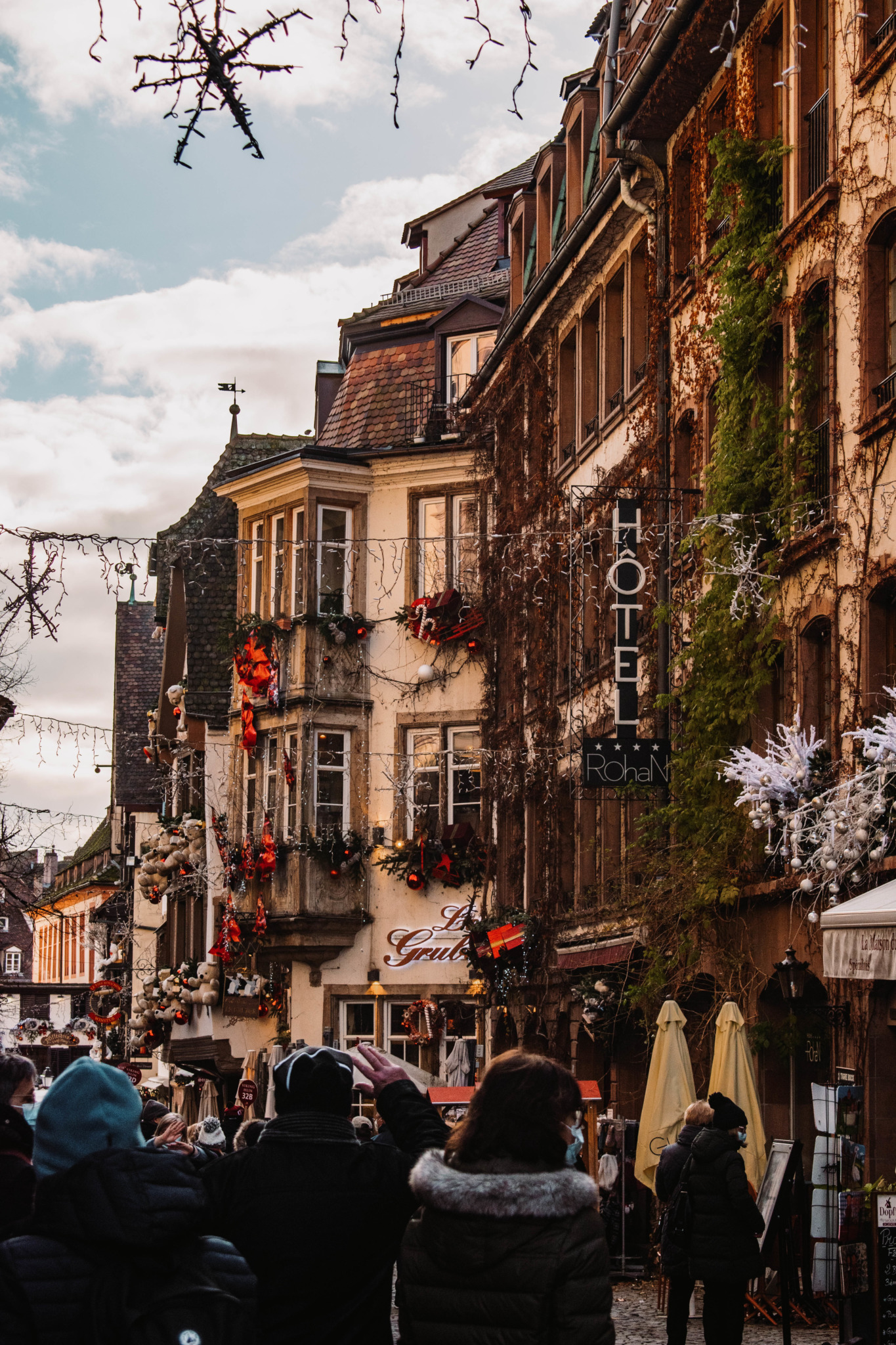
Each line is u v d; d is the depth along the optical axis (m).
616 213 26.27
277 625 35.78
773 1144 13.70
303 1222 4.70
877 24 17.67
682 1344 11.50
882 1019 15.81
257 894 35.50
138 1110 4.22
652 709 22.77
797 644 18.62
